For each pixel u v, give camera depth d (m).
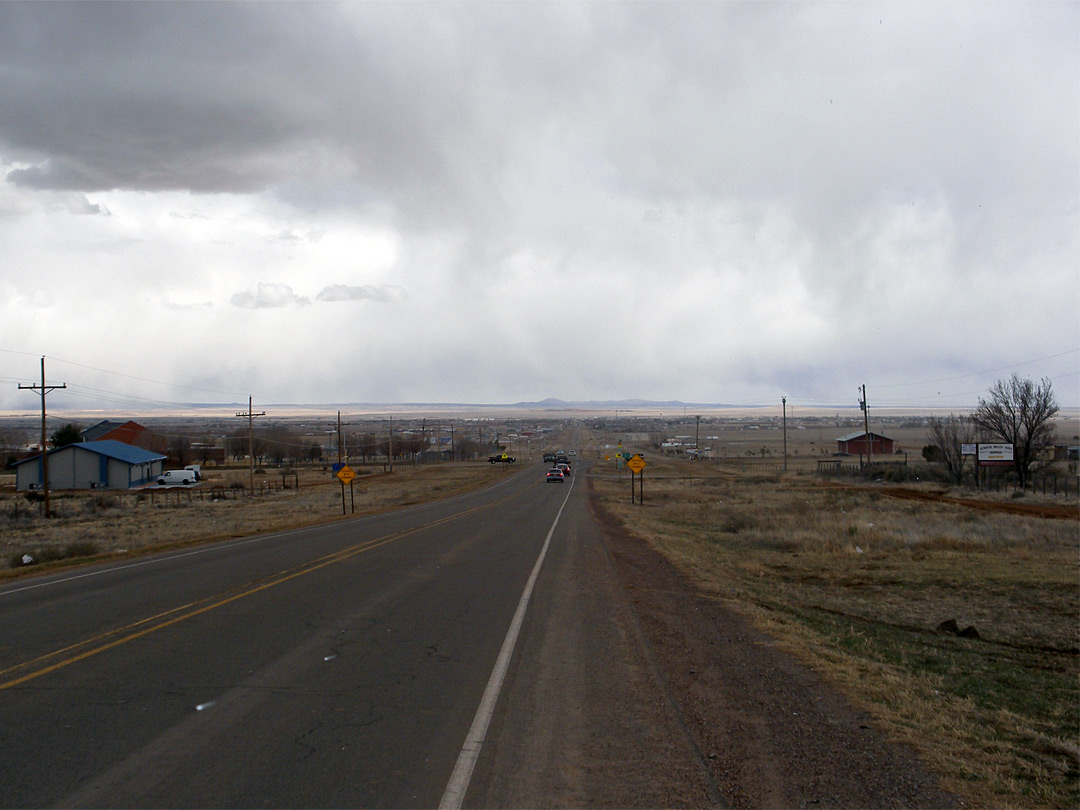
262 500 61.16
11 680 8.28
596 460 143.75
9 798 5.30
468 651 10.03
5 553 27.42
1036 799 6.14
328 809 5.23
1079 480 58.81
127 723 6.91
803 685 9.20
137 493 74.06
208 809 5.18
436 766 6.07
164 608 12.73
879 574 22.78
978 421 65.25
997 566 23.66
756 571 23.17
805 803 5.71
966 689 11.15
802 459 119.81
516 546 24.20
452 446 173.62
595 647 10.59
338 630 11.08
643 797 5.66
